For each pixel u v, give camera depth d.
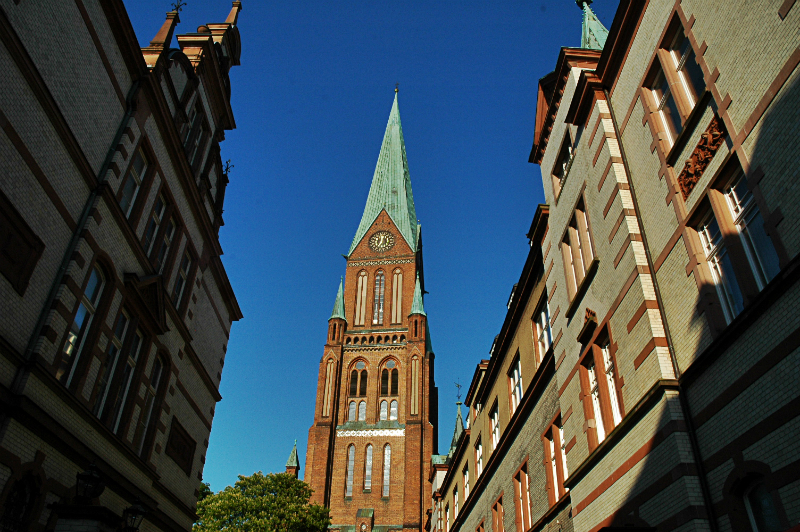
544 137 21.56
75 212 13.05
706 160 11.24
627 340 13.30
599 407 15.26
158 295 16.70
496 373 29.91
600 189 15.59
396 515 72.19
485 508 29.92
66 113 12.61
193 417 21.05
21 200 11.16
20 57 10.94
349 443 77.56
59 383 11.82
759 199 9.47
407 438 76.00
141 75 15.86
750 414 9.19
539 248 22.03
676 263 11.93
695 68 12.23
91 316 13.91
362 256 93.19
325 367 82.44
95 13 13.78
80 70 13.17
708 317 10.65
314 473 74.38
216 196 24.03
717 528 9.72
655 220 12.95
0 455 10.28
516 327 26.11
